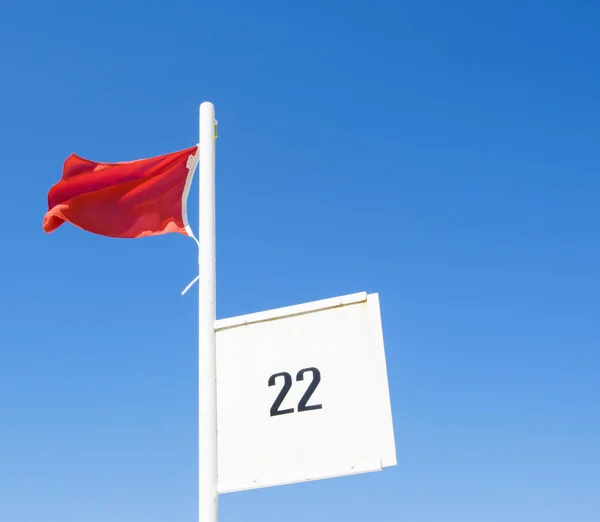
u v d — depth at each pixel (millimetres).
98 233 8930
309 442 5281
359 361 5344
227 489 5422
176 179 8945
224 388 5734
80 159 9062
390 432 5055
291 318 5707
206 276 6434
